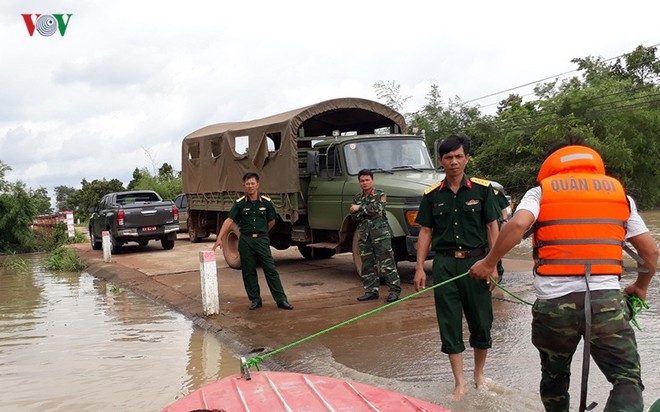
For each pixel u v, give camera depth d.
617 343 3.09
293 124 10.88
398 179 9.77
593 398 4.42
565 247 3.18
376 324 7.24
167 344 7.21
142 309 9.61
